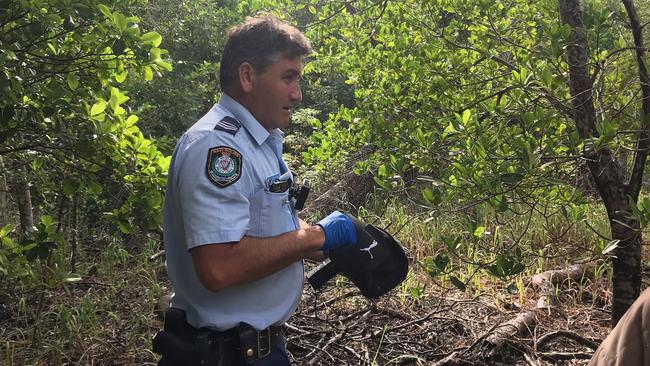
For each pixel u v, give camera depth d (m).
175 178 1.82
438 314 4.26
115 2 3.18
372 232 2.08
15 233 4.80
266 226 1.82
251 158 1.81
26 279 3.49
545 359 3.60
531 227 5.48
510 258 2.85
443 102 4.08
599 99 3.40
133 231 3.60
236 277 1.73
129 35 2.96
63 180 3.90
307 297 4.65
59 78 3.37
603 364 1.21
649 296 1.17
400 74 4.34
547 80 2.91
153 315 4.37
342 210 7.06
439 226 5.84
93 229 6.38
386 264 2.06
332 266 2.06
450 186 2.86
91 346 3.83
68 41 3.25
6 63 3.09
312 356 3.72
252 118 1.87
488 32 4.17
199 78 9.17
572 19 3.20
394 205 6.43
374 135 4.14
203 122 1.83
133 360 3.71
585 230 5.38
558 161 2.95
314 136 4.71
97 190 3.59
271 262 1.79
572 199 3.01
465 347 3.70
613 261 3.61
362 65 4.70
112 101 3.38
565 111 3.29
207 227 1.70
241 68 1.87
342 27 4.85
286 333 4.02
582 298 4.54
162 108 7.52
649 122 3.01
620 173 3.44
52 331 4.12
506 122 3.11
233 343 1.86
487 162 2.86
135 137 3.41
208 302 1.87
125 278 5.35
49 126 3.38
